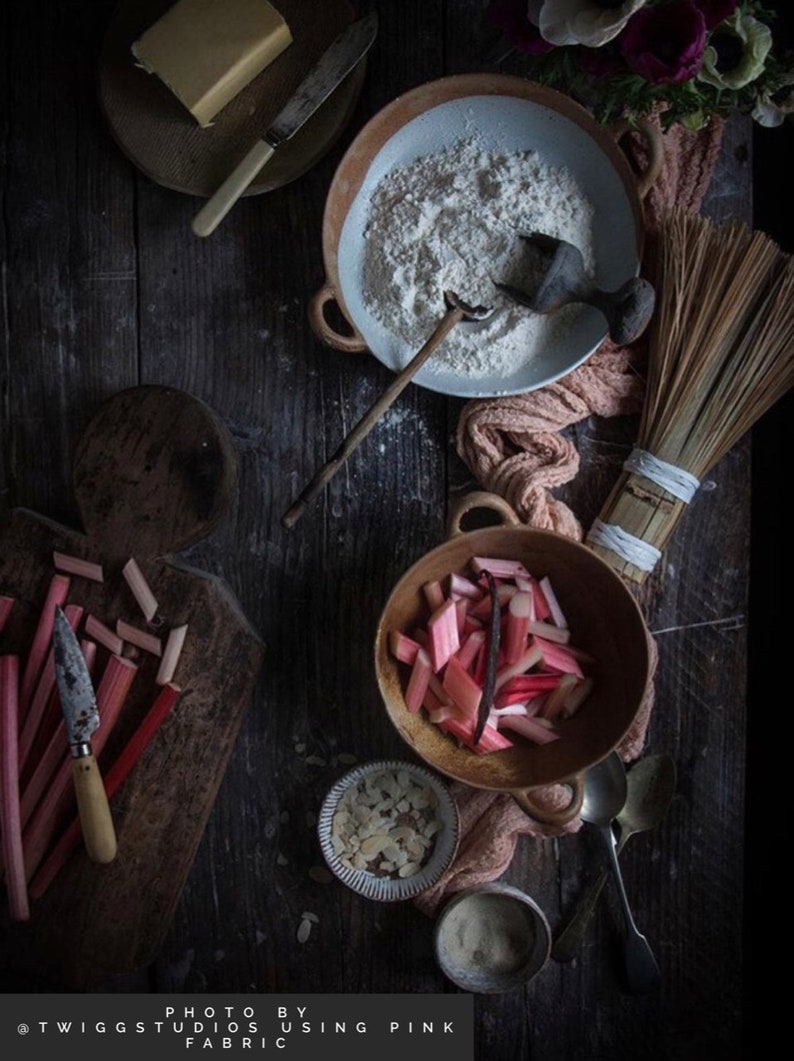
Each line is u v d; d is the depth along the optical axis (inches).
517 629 33.7
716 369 34.2
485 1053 37.4
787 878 40.3
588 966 37.4
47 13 37.7
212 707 35.8
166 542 35.8
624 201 34.4
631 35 27.6
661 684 37.3
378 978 37.4
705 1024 37.2
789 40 38.9
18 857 34.7
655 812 36.5
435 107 35.1
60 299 38.1
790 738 40.6
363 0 37.4
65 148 37.9
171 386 38.1
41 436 38.3
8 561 36.3
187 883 37.9
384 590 37.6
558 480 35.4
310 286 37.6
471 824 36.2
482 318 34.3
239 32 34.6
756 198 40.5
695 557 37.1
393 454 37.6
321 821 35.0
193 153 36.4
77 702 33.1
